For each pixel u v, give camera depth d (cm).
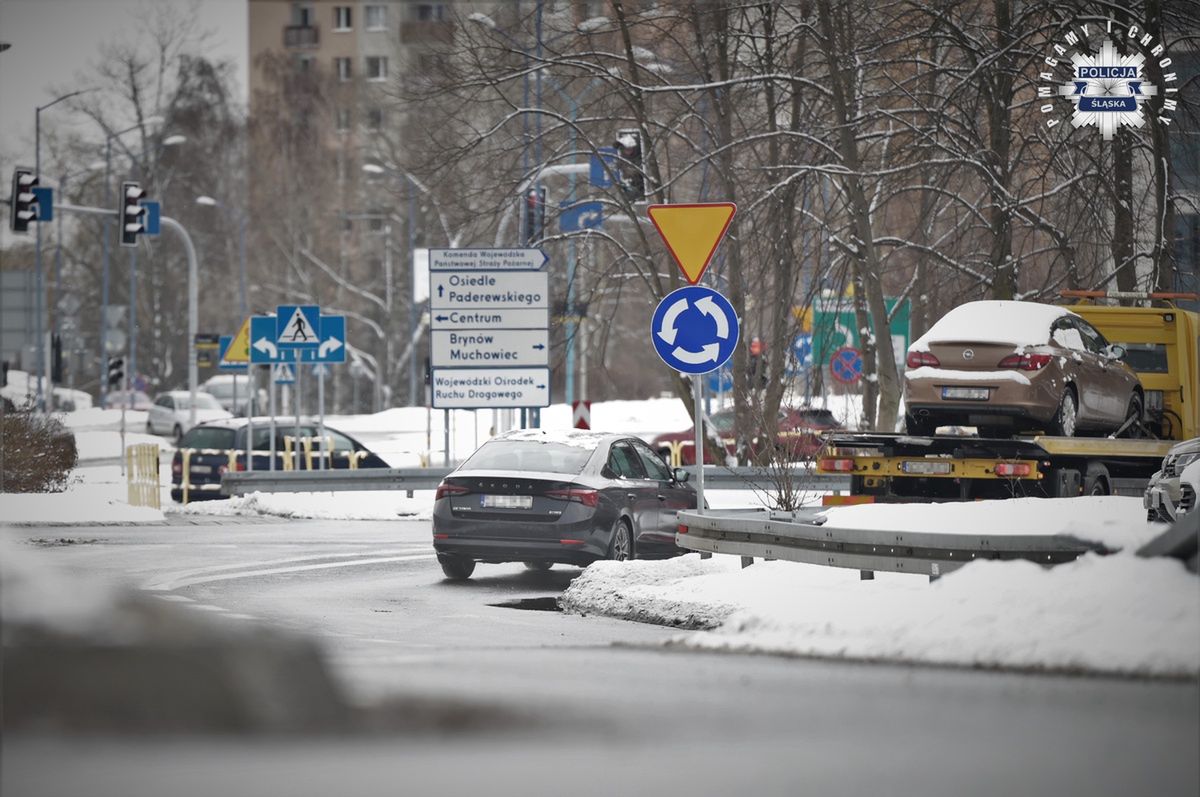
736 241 9031
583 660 2889
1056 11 8450
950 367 5869
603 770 1717
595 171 9500
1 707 1542
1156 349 7012
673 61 9456
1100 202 8544
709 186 9475
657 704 2242
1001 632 2936
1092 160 8281
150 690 1588
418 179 9869
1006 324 5912
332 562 6053
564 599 4656
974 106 8600
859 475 5950
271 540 6962
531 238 9438
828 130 8794
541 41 9456
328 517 8500
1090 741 1994
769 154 9394
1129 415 6669
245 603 4697
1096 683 2527
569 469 5525
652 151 9169
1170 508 4969
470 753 1748
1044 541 3628
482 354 8581
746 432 9138
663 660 2898
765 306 9175
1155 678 2594
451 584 5394
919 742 1961
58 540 6725
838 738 1981
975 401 5806
